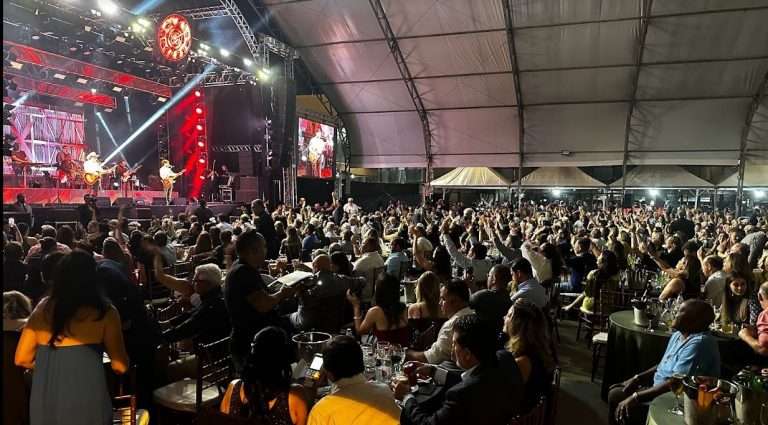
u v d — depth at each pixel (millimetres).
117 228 8719
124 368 2701
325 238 10461
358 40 17094
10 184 15133
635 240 9531
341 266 5449
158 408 3723
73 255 2576
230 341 3359
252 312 3326
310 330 4656
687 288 5184
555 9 14891
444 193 27781
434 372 2945
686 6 14352
